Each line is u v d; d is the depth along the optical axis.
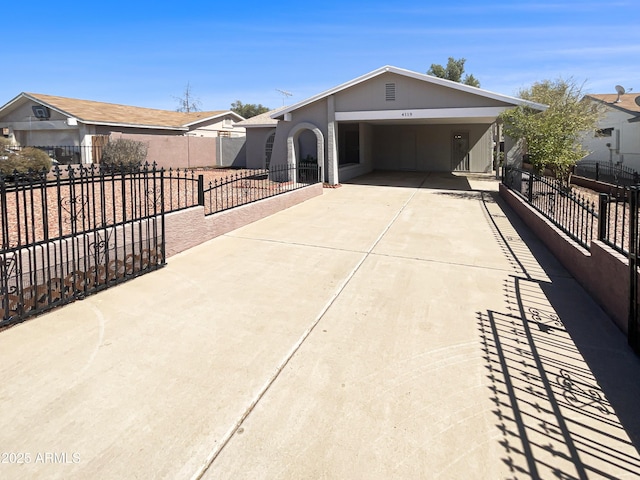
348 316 4.09
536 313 4.16
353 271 5.50
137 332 3.69
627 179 16.58
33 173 3.97
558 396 2.79
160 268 5.52
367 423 2.52
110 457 2.22
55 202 8.55
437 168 22.20
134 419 2.53
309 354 3.35
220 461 2.21
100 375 3.00
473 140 21.56
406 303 4.43
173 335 3.65
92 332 3.68
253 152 21.64
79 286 4.43
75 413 2.57
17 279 3.79
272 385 2.91
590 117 12.23
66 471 2.12
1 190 3.74
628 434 2.43
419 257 6.19
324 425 2.50
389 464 2.20
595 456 2.25
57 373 3.01
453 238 7.42
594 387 2.90
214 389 2.86
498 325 3.89
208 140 22.75
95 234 4.59
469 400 2.75
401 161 22.73
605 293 4.17
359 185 15.45
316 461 2.22
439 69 49.44
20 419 2.50
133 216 5.34
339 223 8.60
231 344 3.50
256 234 7.54
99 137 18.62
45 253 4.16
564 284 5.02
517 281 5.14
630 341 3.44
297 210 10.05
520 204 9.34
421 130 22.20
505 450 2.30
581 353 3.37
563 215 6.80
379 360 3.26
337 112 15.10
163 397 2.76
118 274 4.97
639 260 3.36
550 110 12.40
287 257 6.11
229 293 4.68
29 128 20.39
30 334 3.61
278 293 4.69
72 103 21.27
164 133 23.73
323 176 15.55
